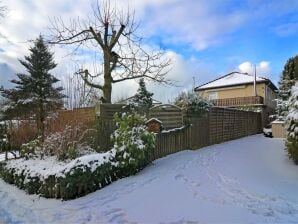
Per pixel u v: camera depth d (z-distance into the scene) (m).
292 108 8.84
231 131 18.00
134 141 7.91
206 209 4.93
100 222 4.77
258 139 18.22
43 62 24.75
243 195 5.68
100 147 9.55
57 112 11.44
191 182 6.78
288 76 21.86
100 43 11.14
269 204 5.11
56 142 8.64
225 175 7.46
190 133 12.54
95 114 10.39
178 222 4.46
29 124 11.70
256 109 28.44
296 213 4.69
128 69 11.51
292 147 8.73
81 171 6.66
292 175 7.36
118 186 6.91
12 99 24.09
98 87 11.29
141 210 5.14
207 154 11.09
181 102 13.38
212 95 34.81
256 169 8.17
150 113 11.74
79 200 6.25
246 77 34.44
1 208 6.07
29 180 7.39
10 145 11.37
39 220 5.17
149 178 7.33
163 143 10.52
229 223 4.32
